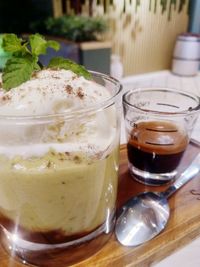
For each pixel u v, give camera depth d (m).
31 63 0.12
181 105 0.19
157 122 0.17
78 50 0.49
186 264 0.12
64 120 0.09
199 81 0.62
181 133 0.17
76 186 0.10
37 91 0.10
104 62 0.51
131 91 0.19
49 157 0.09
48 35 0.56
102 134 0.10
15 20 0.58
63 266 0.12
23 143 0.09
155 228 0.13
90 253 0.12
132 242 0.13
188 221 0.14
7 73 0.11
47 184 0.09
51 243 0.12
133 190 0.16
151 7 0.65
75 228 0.11
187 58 0.65
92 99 0.10
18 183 0.10
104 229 0.13
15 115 0.09
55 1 0.60
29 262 0.12
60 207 0.10
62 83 0.10
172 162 0.17
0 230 0.13
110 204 0.12
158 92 0.20
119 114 0.11
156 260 0.12
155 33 0.68
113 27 0.61
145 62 0.70
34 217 0.11
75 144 0.09
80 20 0.52
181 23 0.72
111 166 0.11
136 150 0.17
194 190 0.16
